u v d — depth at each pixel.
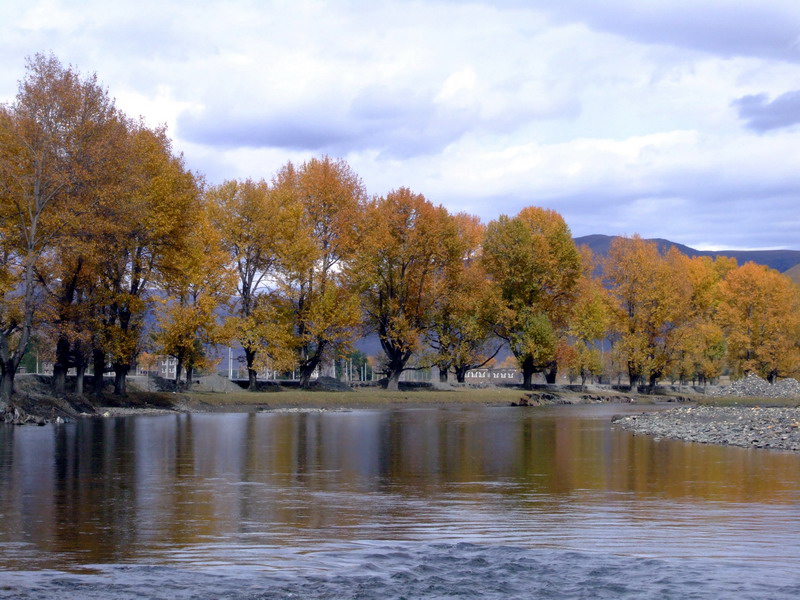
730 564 12.00
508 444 29.38
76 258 41.75
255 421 41.62
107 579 11.07
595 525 14.48
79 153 39.75
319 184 62.47
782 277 99.62
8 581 10.93
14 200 39.28
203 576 11.28
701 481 19.75
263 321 58.09
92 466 21.73
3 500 16.44
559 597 10.58
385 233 64.19
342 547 12.86
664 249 93.50
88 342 43.59
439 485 18.88
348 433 33.91
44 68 39.69
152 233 45.31
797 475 20.88
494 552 12.60
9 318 40.50
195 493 17.45
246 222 58.97
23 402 38.66
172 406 50.19
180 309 50.41
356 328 65.00
